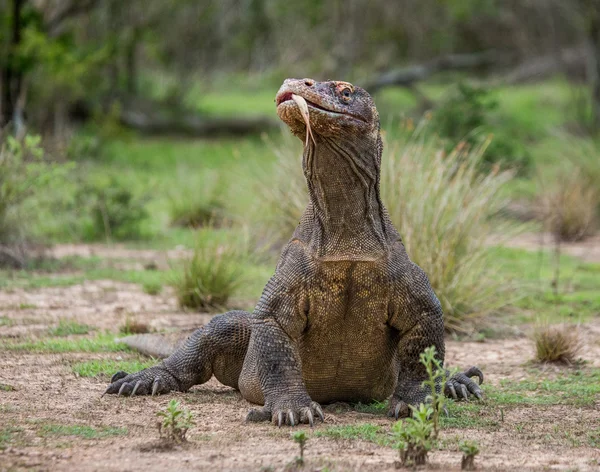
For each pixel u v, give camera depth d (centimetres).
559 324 1795
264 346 1134
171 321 1836
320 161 1096
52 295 2077
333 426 1112
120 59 5341
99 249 2731
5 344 1588
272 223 2409
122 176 3809
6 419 1114
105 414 1159
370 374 1186
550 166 3491
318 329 1136
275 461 954
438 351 1158
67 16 4525
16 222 2436
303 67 7150
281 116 1089
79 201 2881
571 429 1144
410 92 6050
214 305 1967
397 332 1163
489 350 1689
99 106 5091
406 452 948
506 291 2022
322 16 6531
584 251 2792
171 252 2677
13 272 2312
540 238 2902
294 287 1123
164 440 1026
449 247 1884
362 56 6481
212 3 5888
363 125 1093
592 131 4894
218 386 1374
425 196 1945
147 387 1282
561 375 1491
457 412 1220
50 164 2638
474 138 3216
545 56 7006
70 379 1362
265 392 1138
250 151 4294
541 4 6988
